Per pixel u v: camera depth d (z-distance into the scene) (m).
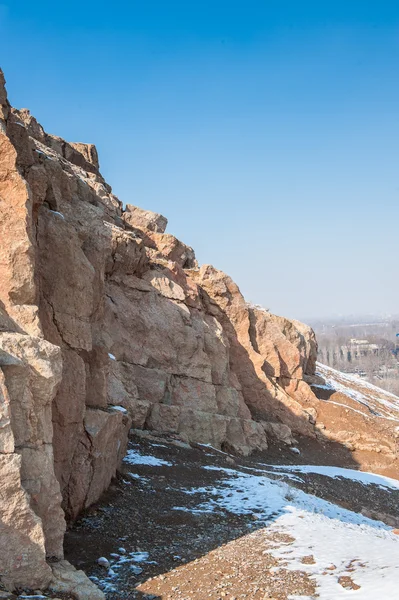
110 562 11.80
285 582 10.81
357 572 11.16
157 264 32.44
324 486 26.12
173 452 23.80
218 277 38.03
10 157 11.35
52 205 15.14
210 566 11.80
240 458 28.48
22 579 8.59
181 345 29.95
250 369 37.12
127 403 25.06
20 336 9.84
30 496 9.27
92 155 43.34
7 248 10.65
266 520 15.52
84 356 15.81
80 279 14.09
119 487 16.86
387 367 161.50
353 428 38.31
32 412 9.56
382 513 23.67
